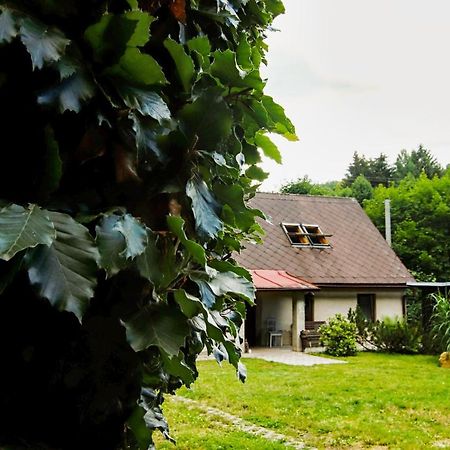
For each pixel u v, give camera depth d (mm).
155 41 1089
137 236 844
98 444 907
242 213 1244
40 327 833
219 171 1209
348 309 13344
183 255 1079
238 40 1485
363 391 7156
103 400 892
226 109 1048
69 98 805
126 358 914
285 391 7059
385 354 11891
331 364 9961
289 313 12805
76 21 866
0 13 752
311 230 14984
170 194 1035
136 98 890
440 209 19328
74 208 876
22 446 786
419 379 8219
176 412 5750
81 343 870
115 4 931
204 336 1271
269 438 4801
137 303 913
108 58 874
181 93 1080
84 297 722
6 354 819
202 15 1265
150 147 958
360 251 14586
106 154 943
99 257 779
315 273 13250
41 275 709
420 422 5539
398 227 20250
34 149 835
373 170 44562
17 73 810
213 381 7730
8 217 706
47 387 846
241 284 1215
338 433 5047
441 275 19250
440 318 11883
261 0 1751
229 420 5457
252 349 12039
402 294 14141
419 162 44688
